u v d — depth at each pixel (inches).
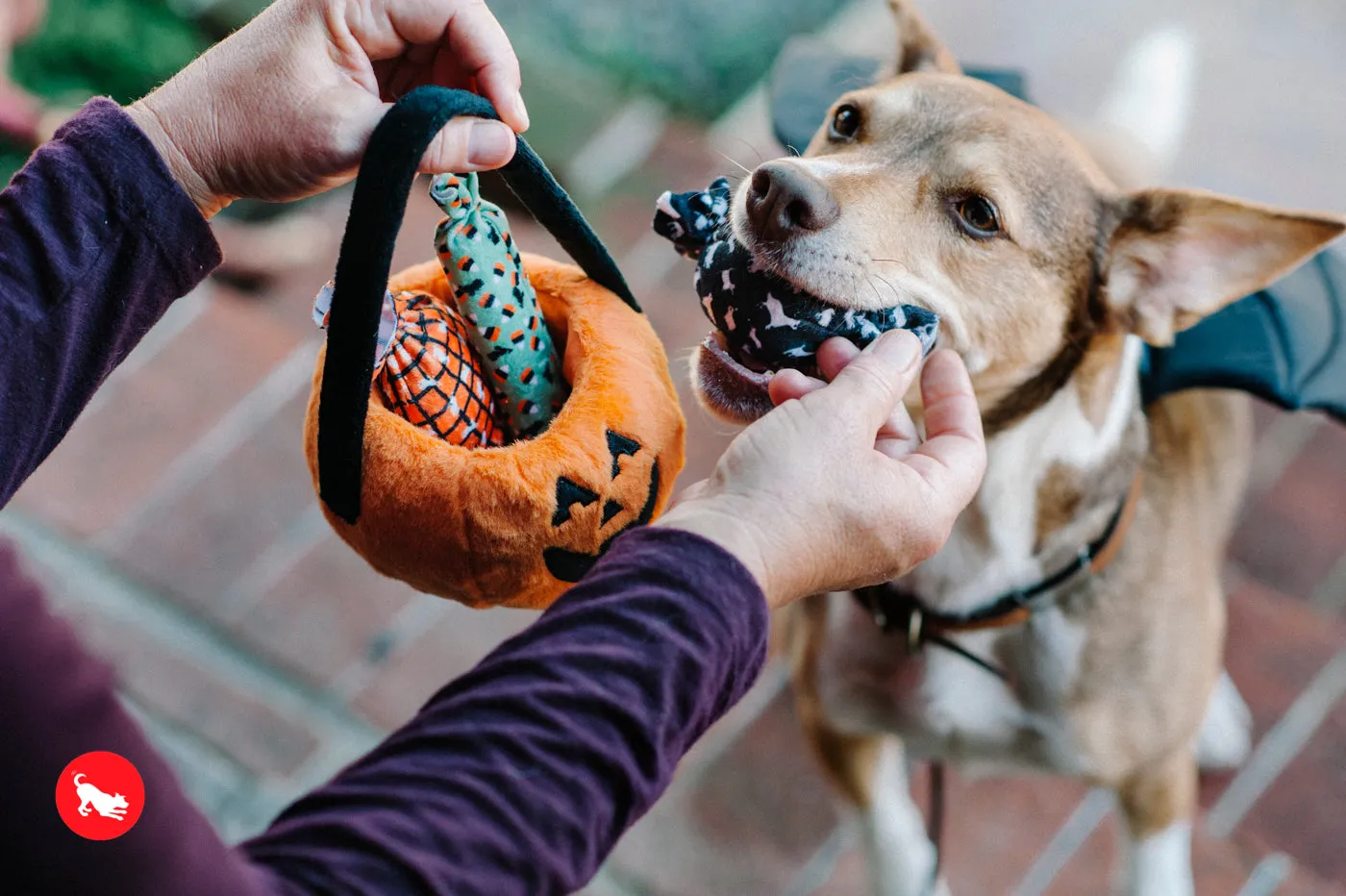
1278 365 70.6
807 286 51.1
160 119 39.8
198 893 22.7
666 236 52.8
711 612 30.3
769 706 99.8
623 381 40.8
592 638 29.4
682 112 146.9
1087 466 66.1
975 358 59.7
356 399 35.5
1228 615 104.3
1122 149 96.4
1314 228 55.4
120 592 102.3
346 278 34.0
